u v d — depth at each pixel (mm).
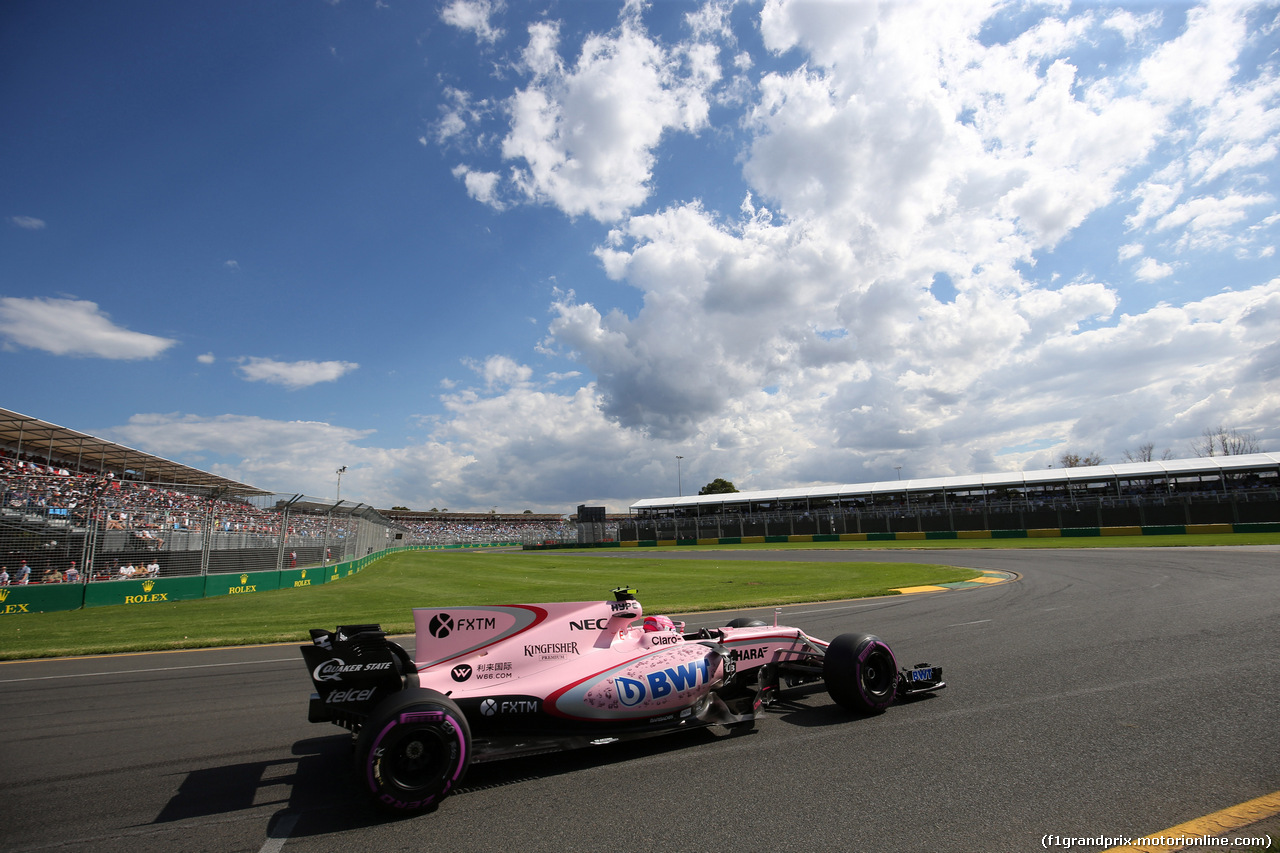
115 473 28094
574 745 3893
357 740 3281
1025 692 5164
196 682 6668
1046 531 37719
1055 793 3229
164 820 3275
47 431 22500
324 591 17234
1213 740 3863
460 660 4039
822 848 2756
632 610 4723
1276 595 9961
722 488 85688
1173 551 21953
